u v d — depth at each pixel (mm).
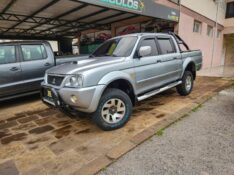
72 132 3588
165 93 6109
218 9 15859
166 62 4660
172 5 10180
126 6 7133
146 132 3371
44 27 14086
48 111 4875
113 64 3500
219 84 7277
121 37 4598
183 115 4113
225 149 2791
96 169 2465
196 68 6059
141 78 3979
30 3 7766
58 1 7492
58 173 2434
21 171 2506
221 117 3980
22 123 4145
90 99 3104
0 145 3207
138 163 2561
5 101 5891
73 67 3463
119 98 3549
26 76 5395
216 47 16797
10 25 13102
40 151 2971
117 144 3057
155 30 10992
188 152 2754
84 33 16641
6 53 5074
